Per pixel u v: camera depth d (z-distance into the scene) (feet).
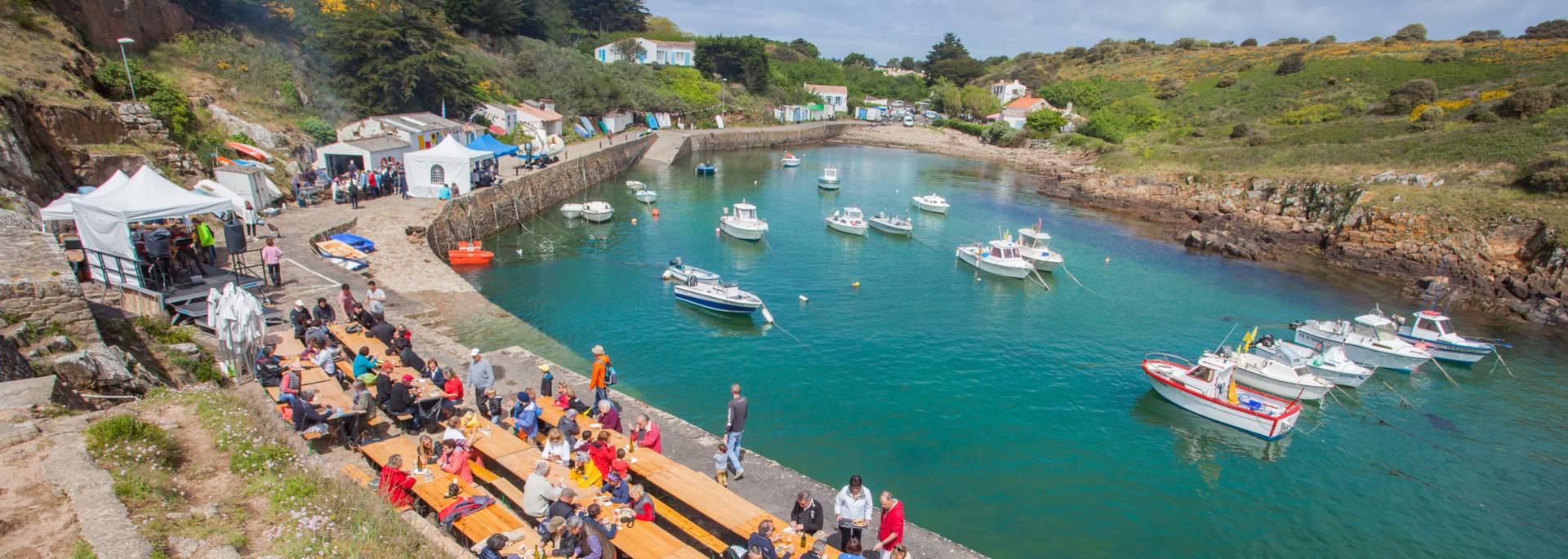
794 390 83.92
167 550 28.40
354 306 68.33
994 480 67.00
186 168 105.19
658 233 163.22
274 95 153.89
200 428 40.37
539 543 33.96
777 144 370.73
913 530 46.34
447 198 138.41
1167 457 73.05
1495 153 172.86
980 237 174.60
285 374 46.32
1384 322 104.53
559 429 46.24
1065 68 557.74
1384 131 233.35
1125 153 273.13
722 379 85.97
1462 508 66.28
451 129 185.26
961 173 288.30
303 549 29.78
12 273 48.62
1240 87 356.38
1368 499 67.05
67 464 32.63
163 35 141.79
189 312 61.11
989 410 81.30
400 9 203.51
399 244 108.99
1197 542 59.67
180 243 68.18
